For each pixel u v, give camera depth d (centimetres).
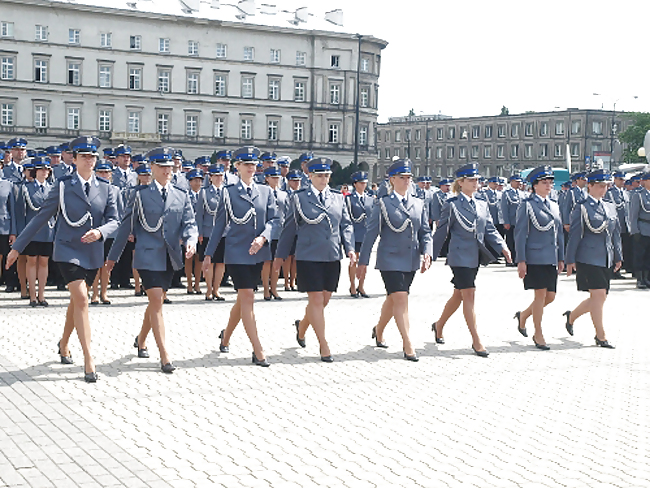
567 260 1166
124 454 633
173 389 841
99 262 914
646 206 1841
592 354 1085
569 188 2436
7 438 666
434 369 970
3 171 1614
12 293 1542
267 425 724
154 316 930
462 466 627
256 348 967
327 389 859
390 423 740
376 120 9981
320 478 593
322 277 1008
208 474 595
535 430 731
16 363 939
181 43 8850
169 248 938
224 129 9150
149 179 1302
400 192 1043
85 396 804
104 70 8538
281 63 9356
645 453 672
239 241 980
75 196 900
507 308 1488
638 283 1873
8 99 8156
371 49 9806
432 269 2225
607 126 10756
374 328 1098
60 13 8288
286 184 1719
